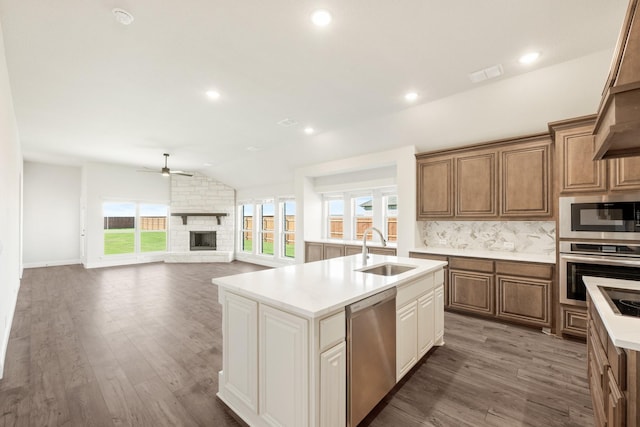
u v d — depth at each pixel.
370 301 1.81
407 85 3.09
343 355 1.64
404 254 4.51
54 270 6.96
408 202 4.50
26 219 7.30
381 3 1.90
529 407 1.96
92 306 4.20
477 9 1.96
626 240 2.68
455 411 1.93
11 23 2.07
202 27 2.13
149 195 8.17
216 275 6.44
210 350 2.82
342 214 6.30
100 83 2.99
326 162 5.75
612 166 2.74
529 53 2.51
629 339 1.05
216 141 5.20
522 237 3.88
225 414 1.91
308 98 3.39
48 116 3.94
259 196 8.05
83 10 1.95
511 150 3.61
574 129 2.95
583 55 2.54
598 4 1.91
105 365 2.53
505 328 3.35
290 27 2.14
